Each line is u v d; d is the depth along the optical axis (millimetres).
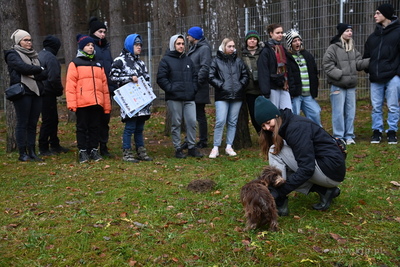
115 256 3049
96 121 6336
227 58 6387
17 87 6156
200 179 4809
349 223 3574
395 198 4211
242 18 10828
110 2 14703
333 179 3648
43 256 3062
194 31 7043
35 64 6277
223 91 6332
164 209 4004
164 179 5180
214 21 11250
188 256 3031
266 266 2879
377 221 3621
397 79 6645
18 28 7230
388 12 6605
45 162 6398
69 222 3725
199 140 7535
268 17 10641
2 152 7402
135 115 6102
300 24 10383
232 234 3365
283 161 3771
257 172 5387
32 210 4109
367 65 6906
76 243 3273
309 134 3525
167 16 9555
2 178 5414
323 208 3883
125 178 5242
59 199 4445
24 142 6480
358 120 9078
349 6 9984
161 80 6227
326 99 10797
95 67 6227
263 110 3639
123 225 3633
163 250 3119
